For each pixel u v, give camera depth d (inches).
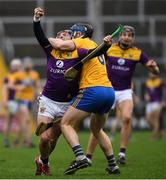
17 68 1845.5
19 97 1818.4
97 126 912.9
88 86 872.9
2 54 2748.5
